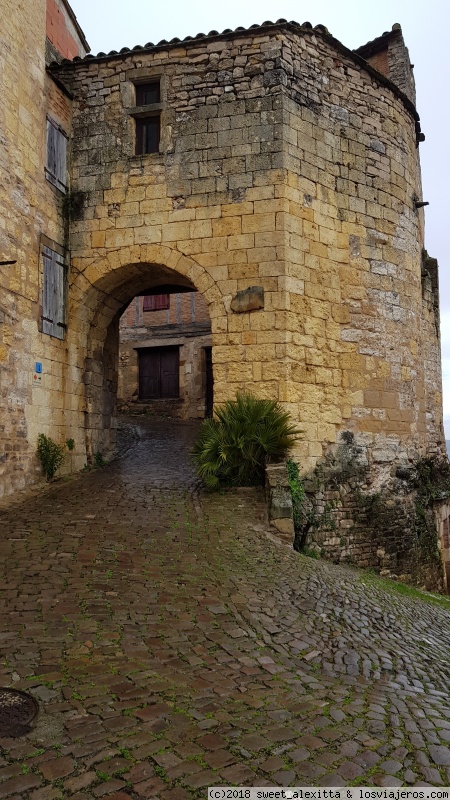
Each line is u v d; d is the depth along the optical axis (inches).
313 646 175.3
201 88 390.0
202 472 339.0
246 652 162.2
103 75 407.8
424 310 541.6
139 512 297.7
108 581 204.4
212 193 381.4
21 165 342.3
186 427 650.2
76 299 400.2
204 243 379.9
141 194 394.0
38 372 356.8
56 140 390.0
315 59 398.3
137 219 393.4
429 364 543.8
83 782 100.2
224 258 375.6
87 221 401.4
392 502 402.9
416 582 406.0
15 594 187.3
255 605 198.4
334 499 375.2
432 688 160.9
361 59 416.8
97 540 250.2
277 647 169.6
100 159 402.9
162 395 757.9
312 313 378.0
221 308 374.0
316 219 386.3
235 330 370.0
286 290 364.2
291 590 220.4
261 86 379.9
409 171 455.2
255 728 121.8
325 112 399.9
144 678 139.6
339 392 388.5
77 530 263.4
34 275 355.9
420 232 566.3
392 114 439.8
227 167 380.2
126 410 754.2
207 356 737.6
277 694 139.4
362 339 402.6
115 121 403.5
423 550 420.5
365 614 216.5
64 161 400.8
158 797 97.8
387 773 109.3
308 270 378.3
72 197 403.5
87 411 416.2
